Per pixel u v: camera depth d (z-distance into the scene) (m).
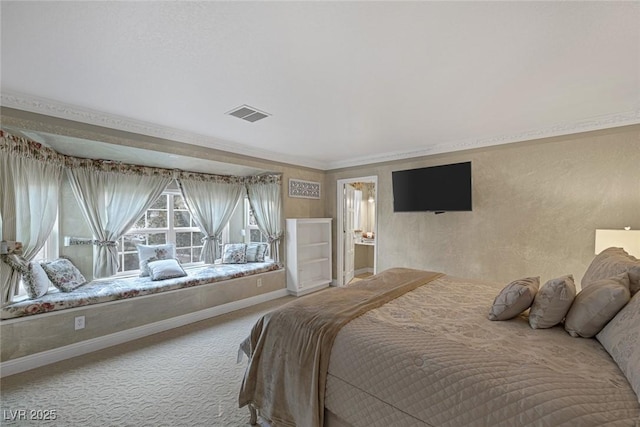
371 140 3.77
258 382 1.79
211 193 4.61
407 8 1.40
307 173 5.11
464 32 1.59
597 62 1.89
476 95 2.40
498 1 1.36
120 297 2.96
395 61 1.89
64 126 2.60
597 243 2.60
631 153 2.77
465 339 1.44
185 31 1.57
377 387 1.34
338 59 1.87
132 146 3.01
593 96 2.41
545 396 0.99
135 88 2.25
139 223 4.02
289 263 4.75
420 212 4.10
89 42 1.66
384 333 1.51
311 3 1.36
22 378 2.28
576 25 1.53
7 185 2.35
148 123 3.05
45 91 2.30
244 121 3.02
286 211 4.77
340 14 1.45
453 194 3.65
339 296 2.12
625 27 1.53
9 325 2.33
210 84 2.20
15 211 2.42
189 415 1.89
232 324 3.47
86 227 3.48
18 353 2.37
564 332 1.51
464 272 3.79
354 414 1.40
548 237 3.21
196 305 3.57
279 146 4.08
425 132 3.42
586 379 1.07
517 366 1.17
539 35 1.62
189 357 2.65
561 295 1.51
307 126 3.20
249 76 2.08
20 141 2.47
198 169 4.34
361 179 4.89
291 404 1.61
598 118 2.88
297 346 1.64
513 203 3.42
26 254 2.59
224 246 4.91
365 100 2.50
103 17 1.45
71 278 3.01
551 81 2.16
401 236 4.38
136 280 3.50
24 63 1.88
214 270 4.11
